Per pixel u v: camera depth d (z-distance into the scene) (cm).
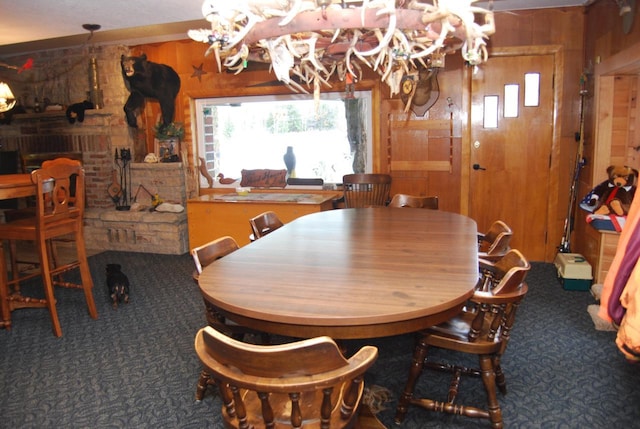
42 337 313
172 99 539
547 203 456
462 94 459
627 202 347
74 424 218
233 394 133
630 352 139
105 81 553
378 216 326
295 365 125
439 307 158
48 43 543
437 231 274
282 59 210
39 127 582
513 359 268
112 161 563
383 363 269
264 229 302
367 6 176
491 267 234
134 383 253
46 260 308
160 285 416
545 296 366
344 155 511
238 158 546
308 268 202
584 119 425
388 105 480
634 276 137
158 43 539
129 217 531
